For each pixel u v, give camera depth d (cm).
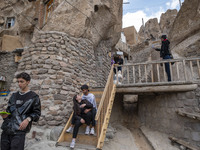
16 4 1177
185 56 815
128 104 916
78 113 325
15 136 192
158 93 564
